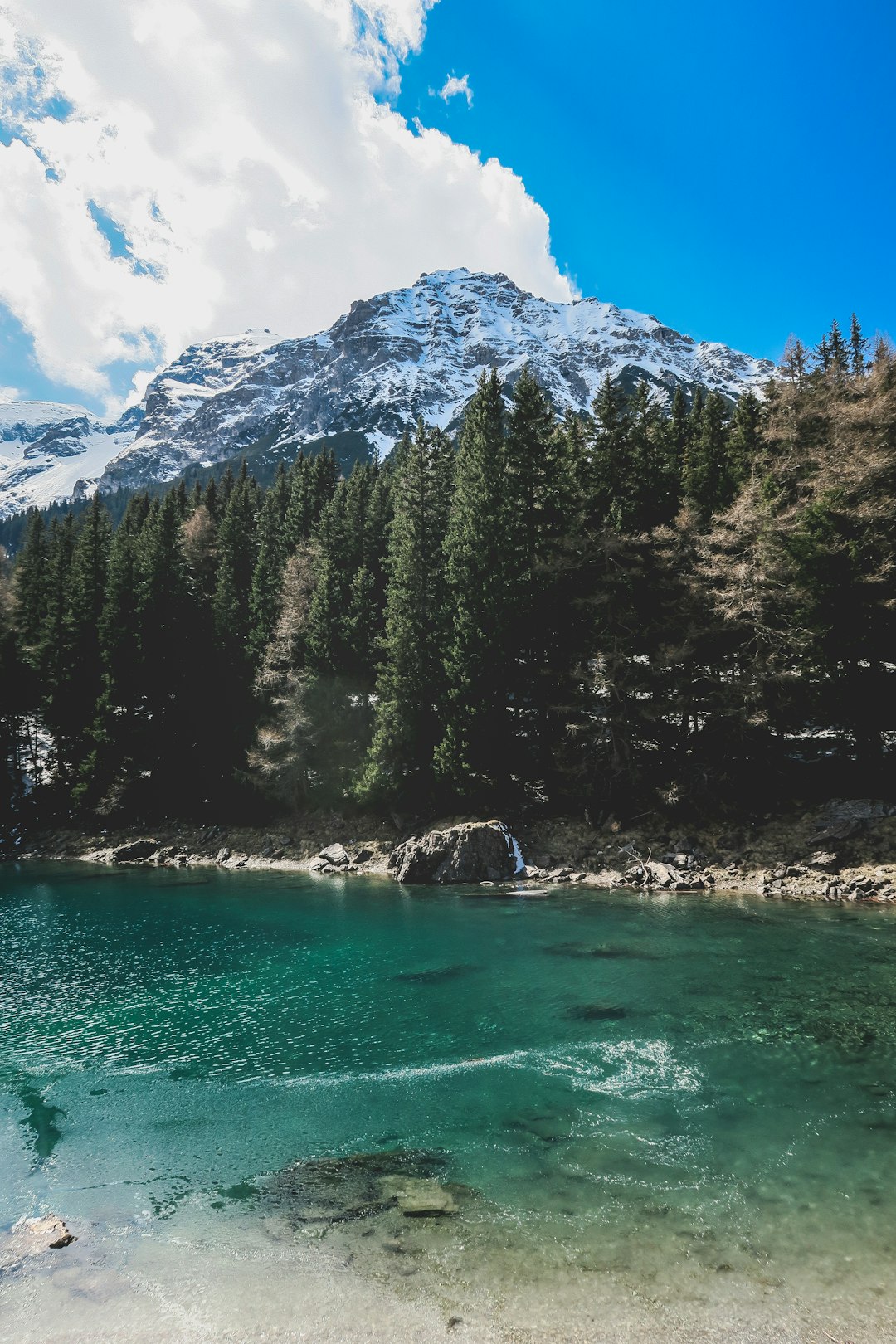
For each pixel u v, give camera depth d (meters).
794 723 37.22
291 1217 9.81
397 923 27.94
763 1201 9.72
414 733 45.69
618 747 39.84
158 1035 17.27
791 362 45.19
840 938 22.95
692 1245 8.83
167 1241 9.38
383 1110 12.98
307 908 31.77
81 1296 8.37
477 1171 10.79
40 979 22.02
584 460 46.75
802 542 34.88
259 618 62.75
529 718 44.72
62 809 61.75
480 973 21.03
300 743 52.03
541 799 43.78
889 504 33.47
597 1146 11.36
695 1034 15.79
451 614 46.56
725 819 36.88
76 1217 10.04
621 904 29.48
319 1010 18.56
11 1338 7.73
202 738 60.06
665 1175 10.45
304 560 60.81
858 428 37.84
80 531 97.56
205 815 57.69
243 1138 12.18
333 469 82.12
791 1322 7.62
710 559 38.03
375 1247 9.06
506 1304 7.96
